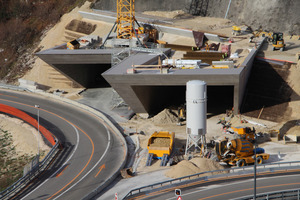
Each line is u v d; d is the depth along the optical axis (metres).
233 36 86.94
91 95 83.75
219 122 65.06
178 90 77.69
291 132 58.44
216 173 47.69
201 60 72.56
